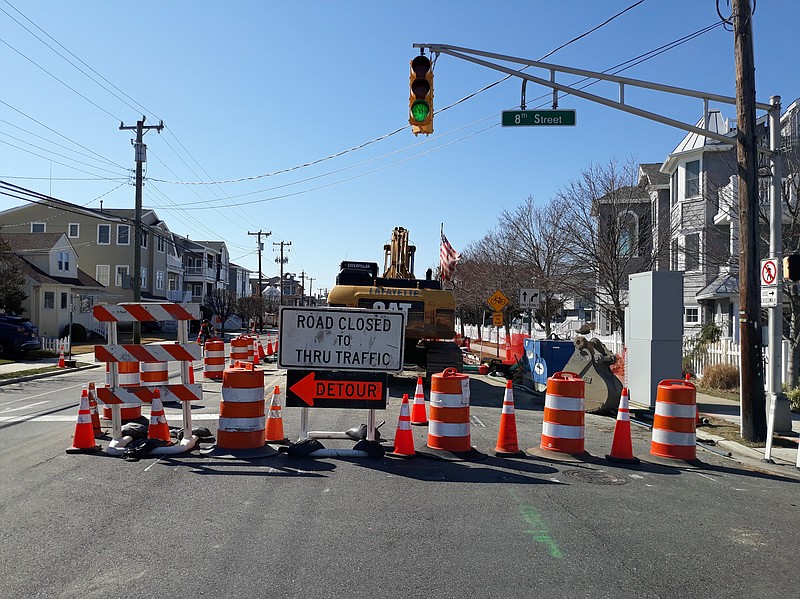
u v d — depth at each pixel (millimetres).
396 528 5895
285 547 5359
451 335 16812
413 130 11828
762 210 17984
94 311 8820
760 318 10734
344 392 9016
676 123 11062
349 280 18078
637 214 26609
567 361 15055
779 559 5359
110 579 4680
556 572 4973
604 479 7875
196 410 12805
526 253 30734
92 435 8852
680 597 4590
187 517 6086
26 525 5816
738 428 11695
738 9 10836
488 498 6906
